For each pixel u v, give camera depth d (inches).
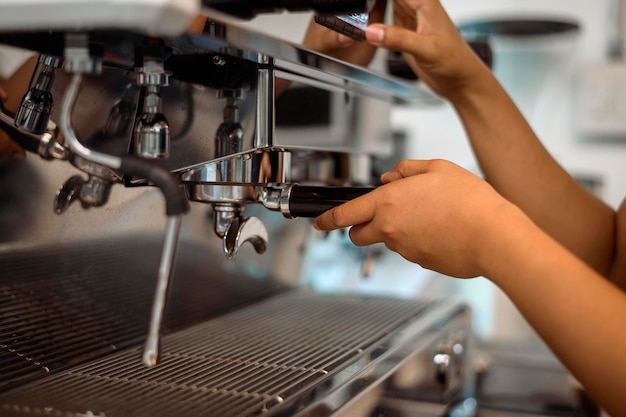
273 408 18.1
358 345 25.8
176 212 15.2
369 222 19.8
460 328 34.7
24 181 23.0
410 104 39.7
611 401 16.5
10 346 22.4
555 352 17.4
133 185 22.3
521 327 46.9
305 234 43.5
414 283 49.1
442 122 54.1
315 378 21.1
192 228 32.0
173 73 20.1
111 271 27.3
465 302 37.2
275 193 21.3
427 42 24.5
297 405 18.7
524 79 51.4
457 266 18.8
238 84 21.1
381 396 22.5
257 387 20.0
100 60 16.4
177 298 30.9
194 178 21.2
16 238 23.0
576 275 17.1
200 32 15.9
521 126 29.4
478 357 40.4
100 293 26.7
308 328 29.1
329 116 27.0
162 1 12.8
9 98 21.4
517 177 29.3
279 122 21.9
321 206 20.7
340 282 51.1
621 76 48.3
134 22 13.2
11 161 22.5
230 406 18.2
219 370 21.9
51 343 24.0
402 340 27.3
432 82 29.0
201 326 29.7
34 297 23.6
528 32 48.1
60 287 24.9
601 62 49.2
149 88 18.1
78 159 22.7
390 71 26.5
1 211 22.3
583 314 16.7
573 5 50.4
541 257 17.3
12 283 22.8
